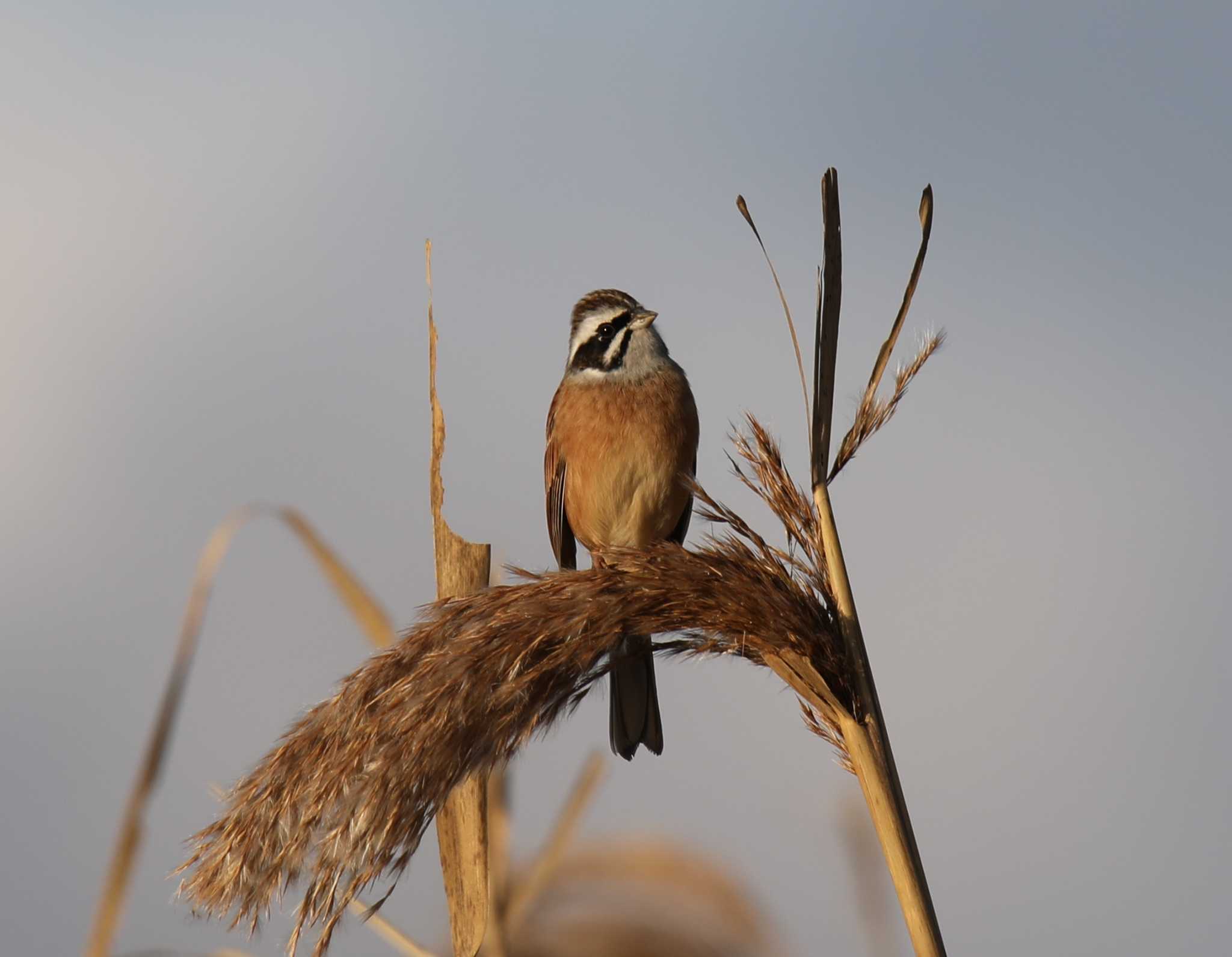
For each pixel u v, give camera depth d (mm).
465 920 6102
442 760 5480
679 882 6391
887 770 5055
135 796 5762
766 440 5434
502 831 6371
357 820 5387
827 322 5484
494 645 5582
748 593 5258
